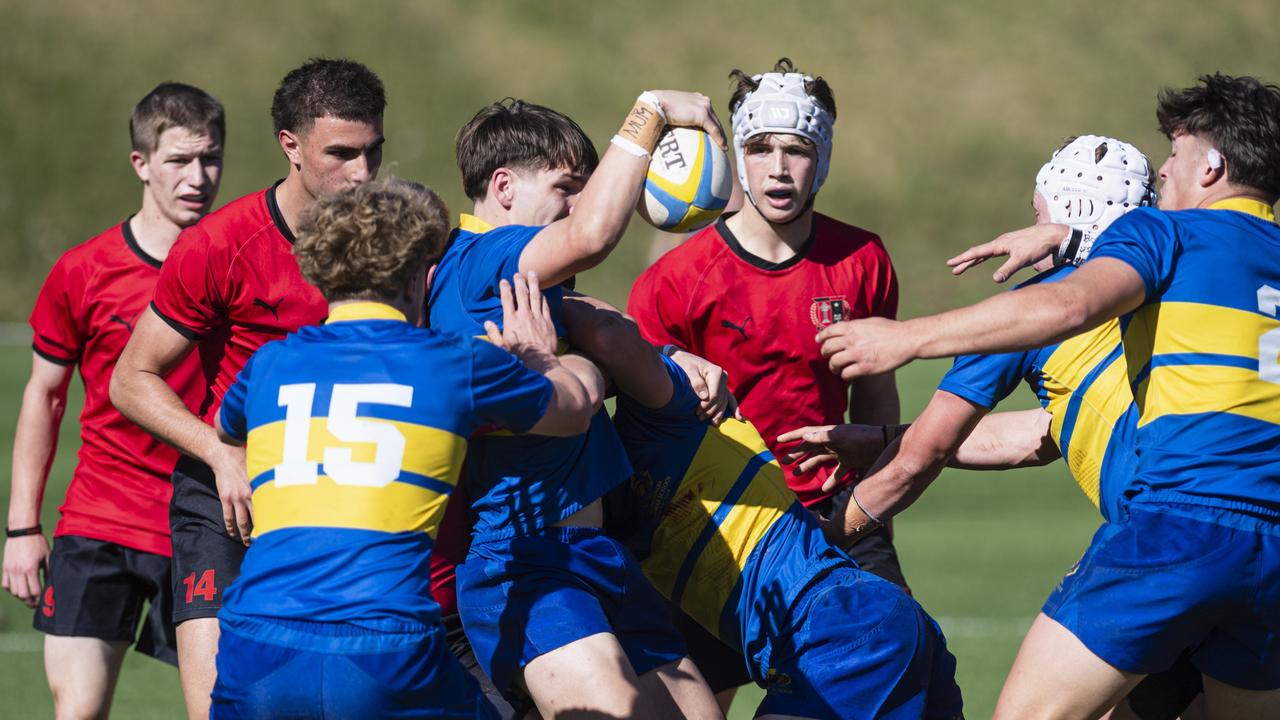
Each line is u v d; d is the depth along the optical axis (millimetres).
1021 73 122938
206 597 17141
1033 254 15836
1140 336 14531
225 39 121000
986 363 15953
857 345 13008
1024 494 50594
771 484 15516
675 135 15234
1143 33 129000
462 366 13047
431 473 12898
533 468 14383
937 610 31812
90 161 107562
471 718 13203
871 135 115312
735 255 18969
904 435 16500
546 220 15828
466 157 16078
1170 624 13992
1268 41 129000
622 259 96625
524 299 13945
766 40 126125
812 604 14836
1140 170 16391
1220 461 14023
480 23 125125
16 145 108125
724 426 15664
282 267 16844
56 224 101500
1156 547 14016
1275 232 14688
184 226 20594
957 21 129500
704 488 15391
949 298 95938
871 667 14477
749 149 18266
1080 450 15711
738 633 15406
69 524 20062
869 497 16734
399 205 13414
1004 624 30297
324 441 12797
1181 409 14188
